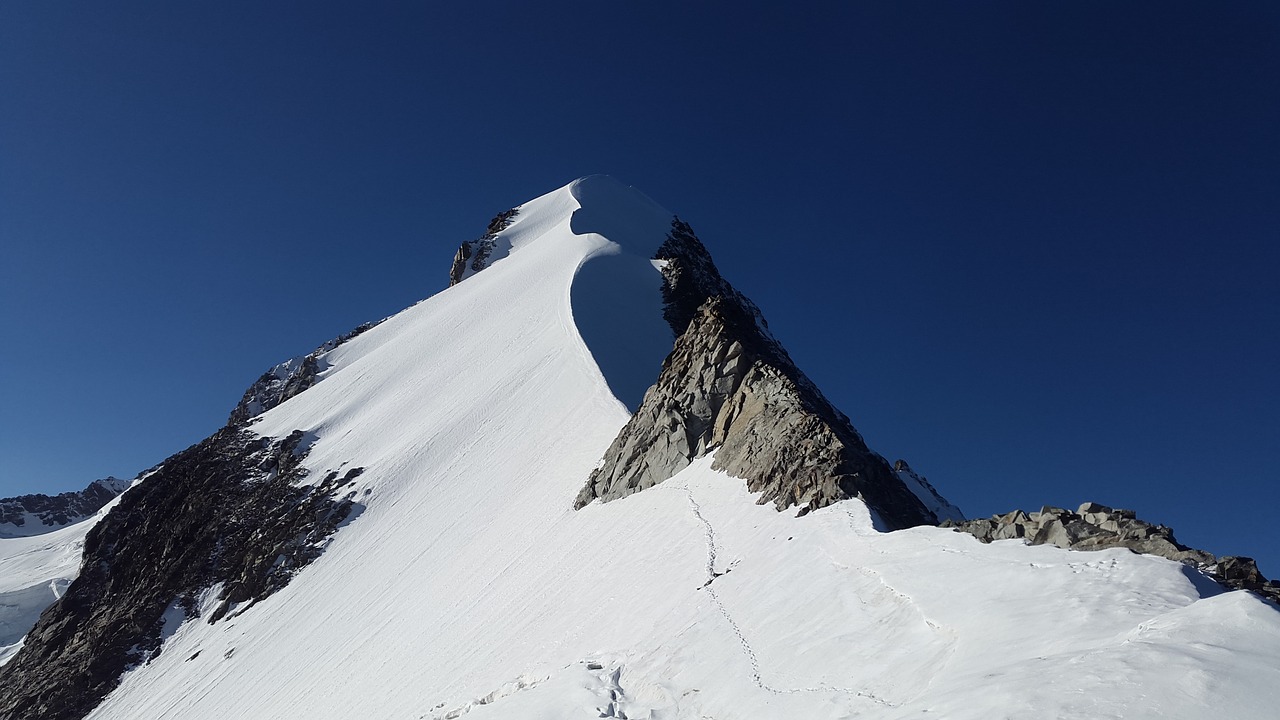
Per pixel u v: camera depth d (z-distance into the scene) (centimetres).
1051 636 1355
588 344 6812
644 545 3350
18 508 18150
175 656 6119
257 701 4562
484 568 4388
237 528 7412
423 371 9081
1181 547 1616
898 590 1859
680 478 3825
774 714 1705
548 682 2545
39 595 9594
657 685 2169
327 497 6944
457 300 11525
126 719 5466
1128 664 1124
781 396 3603
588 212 12475
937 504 4766
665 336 7656
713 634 2256
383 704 3466
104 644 6531
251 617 5912
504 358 7869
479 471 6003
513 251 12756
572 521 4241
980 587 1683
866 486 2739
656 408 4391
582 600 3209
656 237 12644
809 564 2339
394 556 5466
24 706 6241
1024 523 1883
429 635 3931
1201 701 1010
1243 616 1147
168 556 7675
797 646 1931
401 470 6750
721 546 2886
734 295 11344
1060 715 1070
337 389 9981
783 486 2994
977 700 1217
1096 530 1739
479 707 2755
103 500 19388
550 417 6172
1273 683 1006
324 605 5359
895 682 1542
